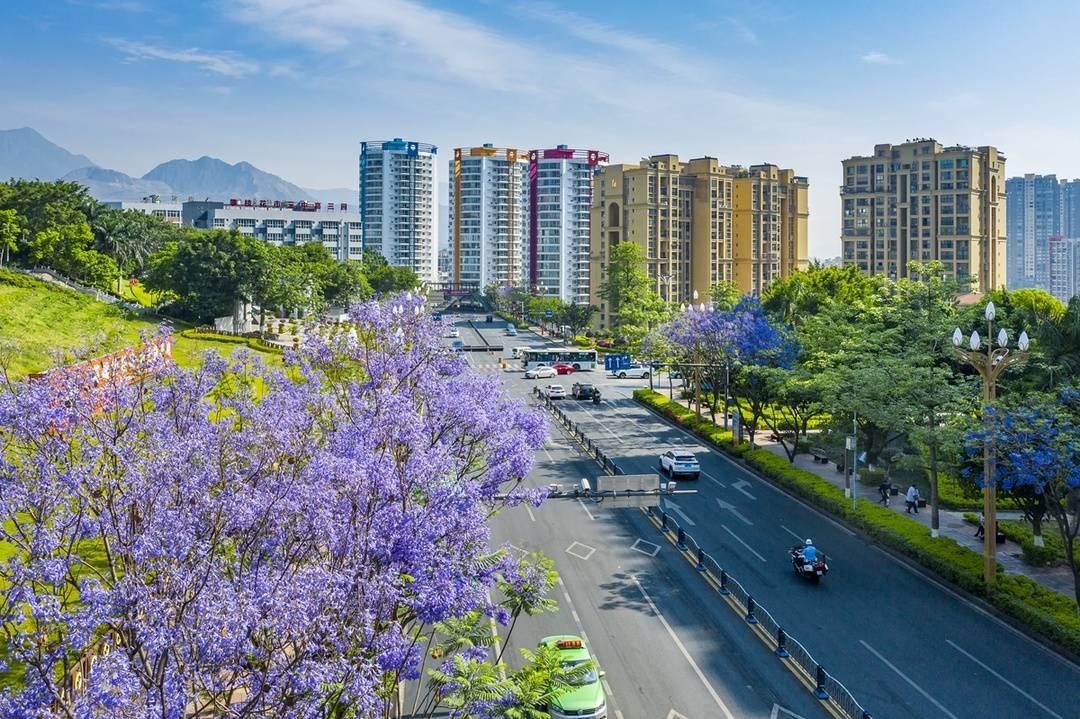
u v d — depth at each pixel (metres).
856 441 50.50
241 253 118.31
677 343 73.50
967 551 39.81
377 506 20.56
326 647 17.20
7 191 123.44
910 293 51.50
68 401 22.36
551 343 160.75
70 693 17.39
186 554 18.47
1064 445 32.25
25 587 16.47
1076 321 43.19
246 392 30.02
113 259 137.00
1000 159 169.75
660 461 60.56
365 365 35.88
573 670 23.77
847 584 37.88
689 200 173.62
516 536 44.50
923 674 29.14
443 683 22.31
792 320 78.00
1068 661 30.25
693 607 35.03
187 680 16.16
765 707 26.89
